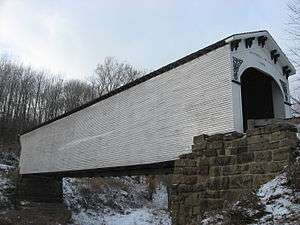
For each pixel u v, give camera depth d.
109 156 18.61
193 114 13.91
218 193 11.77
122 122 18.02
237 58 13.21
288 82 15.68
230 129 12.35
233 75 12.80
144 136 16.30
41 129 27.22
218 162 12.02
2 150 42.62
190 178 12.95
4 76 58.97
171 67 15.30
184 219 12.81
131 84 17.64
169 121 15.00
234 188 11.31
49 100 64.06
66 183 33.00
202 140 12.80
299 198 8.59
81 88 67.56
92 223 28.27
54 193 29.31
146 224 30.11
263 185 10.11
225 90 12.82
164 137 15.12
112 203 33.97
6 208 27.03
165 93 15.47
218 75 13.18
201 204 12.27
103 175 21.27
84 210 30.42
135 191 39.59
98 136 19.92
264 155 10.67
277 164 10.26
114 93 18.91
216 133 12.67
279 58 15.09
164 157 14.94
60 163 23.61
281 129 10.34
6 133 49.59
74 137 22.36
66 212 27.55
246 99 16.64
